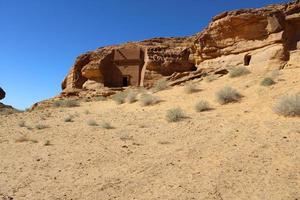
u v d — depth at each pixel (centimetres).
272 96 1683
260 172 823
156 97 2334
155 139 1306
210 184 780
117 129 1602
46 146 1388
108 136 1469
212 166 904
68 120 2050
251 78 2258
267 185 744
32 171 1013
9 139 1619
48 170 1017
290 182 749
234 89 1906
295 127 1167
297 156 896
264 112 1470
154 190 779
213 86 2347
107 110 2341
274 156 921
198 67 4069
